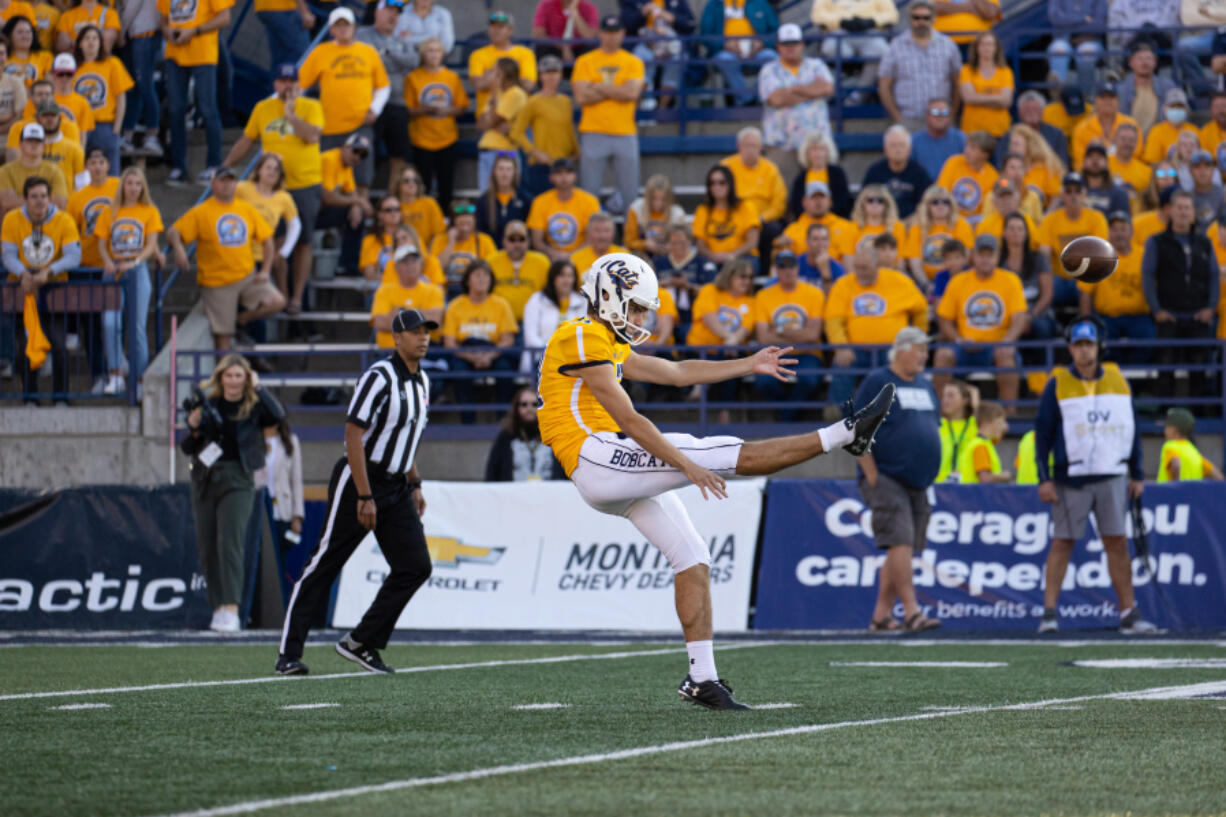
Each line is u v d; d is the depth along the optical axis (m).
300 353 55.69
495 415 56.84
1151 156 62.03
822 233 55.72
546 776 16.48
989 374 52.94
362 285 61.00
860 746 18.89
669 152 69.12
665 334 53.91
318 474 55.47
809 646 37.41
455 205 58.25
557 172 58.25
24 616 44.94
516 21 80.19
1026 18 73.81
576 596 45.09
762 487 45.47
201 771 16.89
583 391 22.61
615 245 59.19
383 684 27.64
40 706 23.80
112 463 53.91
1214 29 68.00
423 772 16.81
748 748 18.70
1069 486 42.28
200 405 41.97
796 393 53.16
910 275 56.50
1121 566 42.50
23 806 14.71
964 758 17.88
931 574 45.00
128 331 54.53
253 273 57.00
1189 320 53.47
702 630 23.06
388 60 65.56
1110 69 70.31
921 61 64.19
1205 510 44.91
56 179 56.16
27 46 63.34
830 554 44.94
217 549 42.72
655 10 72.56
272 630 43.88
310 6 76.00
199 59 65.12
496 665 31.94
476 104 67.50
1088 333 41.72
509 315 54.84
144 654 35.16
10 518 45.44
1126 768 17.16
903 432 40.69
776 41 70.69
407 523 30.22
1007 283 52.53
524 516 45.66
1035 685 27.14
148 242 55.81
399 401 29.62
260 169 58.44
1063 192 55.38
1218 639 39.69
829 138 63.47
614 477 22.11
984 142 58.34
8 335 54.72
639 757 17.92
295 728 20.86
